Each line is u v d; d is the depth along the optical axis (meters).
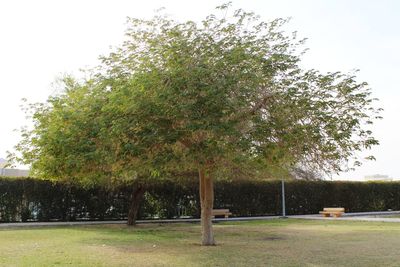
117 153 10.97
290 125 11.28
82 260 10.59
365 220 24.84
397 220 24.42
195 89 10.21
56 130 12.39
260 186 30.62
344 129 11.40
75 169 12.74
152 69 10.77
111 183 21.72
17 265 9.75
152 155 10.68
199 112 10.14
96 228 20.70
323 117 11.48
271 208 30.84
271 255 11.64
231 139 10.16
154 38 11.77
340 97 11.70
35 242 14.32
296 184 32.16
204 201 14.26
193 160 10.67
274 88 11.41
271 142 10.79
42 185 24.17
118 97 10.47
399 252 12.22
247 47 11.35
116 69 12.11
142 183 21.69
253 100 11.03
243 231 19.12
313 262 10.51
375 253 12.02
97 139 11.72
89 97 12.55
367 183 35.09
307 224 23.14
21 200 23.78
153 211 26.92
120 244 14.04
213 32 11.64
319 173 22.78
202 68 10.45
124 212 26.11
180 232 18.69
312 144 11.80
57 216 24.50
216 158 10.82
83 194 25.14
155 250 12.62
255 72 11.09
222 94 10.10
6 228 20.30
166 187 26.83
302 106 11.45
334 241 14.96
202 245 13.89
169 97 10.10
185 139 10.76
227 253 12.01
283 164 13.05
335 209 28.34
